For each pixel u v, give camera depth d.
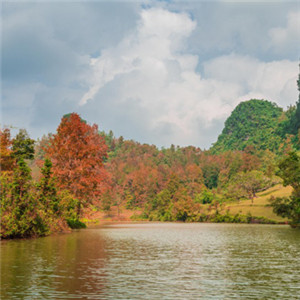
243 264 16.33
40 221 32.25
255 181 133.00
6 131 49.44
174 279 12.63
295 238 33.81
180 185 157.38
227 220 101.94
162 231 48.03
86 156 55.06
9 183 29.47
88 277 12.77
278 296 10.19
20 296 9.96
